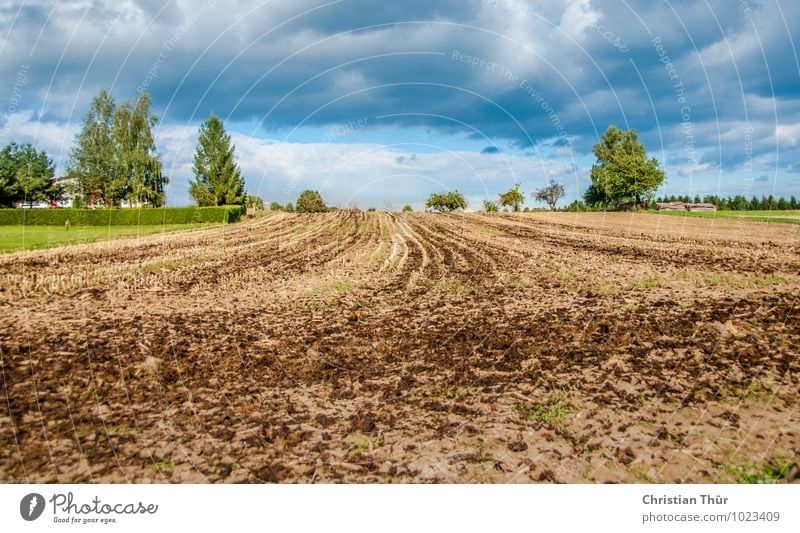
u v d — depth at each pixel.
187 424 6.52
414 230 39.94
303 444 6.00
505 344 9.69
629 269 18.64
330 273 19.44
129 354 9.20
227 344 9.91
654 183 63.06
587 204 71.31
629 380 7.72
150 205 53.00
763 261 19.91
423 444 5.97
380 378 8.11
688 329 10.20
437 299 14.34
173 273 19.02
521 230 39.03
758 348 9.00
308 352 9.34
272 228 42.12
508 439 6.03
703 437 5.96
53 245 28.00
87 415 6.75
